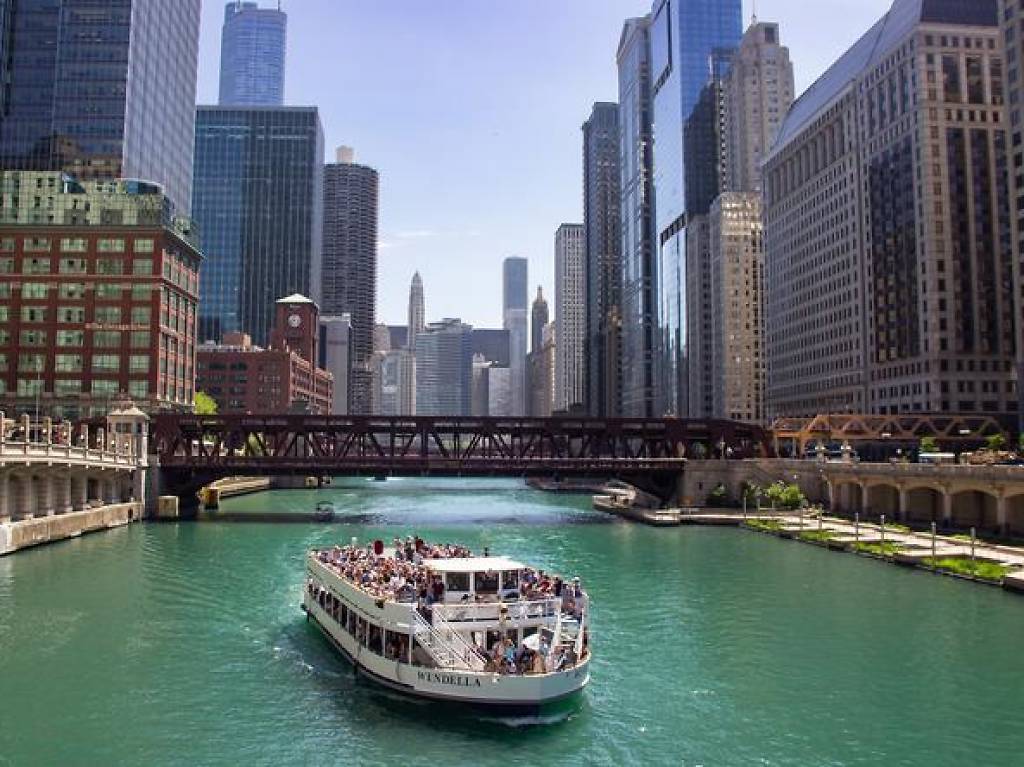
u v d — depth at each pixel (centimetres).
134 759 2853
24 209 14438
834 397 19838
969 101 16462
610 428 11775
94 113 17125
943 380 15762
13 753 2891
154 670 3819
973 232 16162
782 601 5394
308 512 11862
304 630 4569
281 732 3103
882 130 17850
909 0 17550
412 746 2986
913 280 16575
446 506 13788
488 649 3550
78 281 14362
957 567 6284
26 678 3681
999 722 3247
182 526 9631
